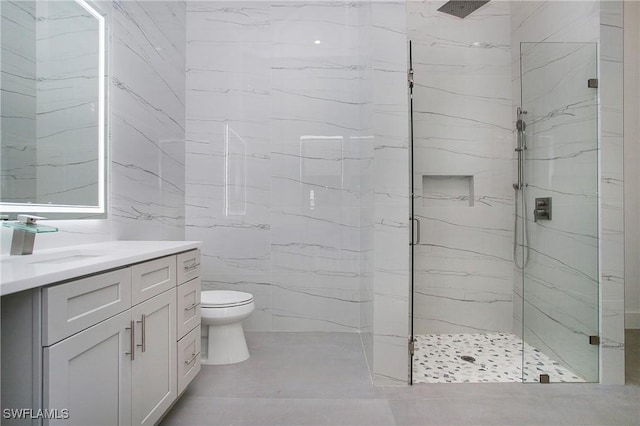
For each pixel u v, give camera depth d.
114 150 1.99
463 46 2.97
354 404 1.82
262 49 2.98
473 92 2.96
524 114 2.58
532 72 2.52
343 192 2.96
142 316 1.36
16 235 1.31
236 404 1.82
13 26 1.38
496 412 1.75
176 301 1.68
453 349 2.64
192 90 2.96
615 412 1.75
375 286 2.04
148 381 1.41
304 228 2.97
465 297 2.99
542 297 2.31
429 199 2.98
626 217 3.08
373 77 2.06
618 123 2.08
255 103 2.97
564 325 2.19
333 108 2.97
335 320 2.98
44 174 1.52
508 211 2.98
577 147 2.19
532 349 2.34
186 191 2.95
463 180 3.00
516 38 2.90
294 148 2.97
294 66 2.97
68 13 1.65
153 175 2.44
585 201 2.14
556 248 2.26
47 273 0.91
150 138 2.40
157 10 2.49
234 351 2.34
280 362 2.34
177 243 1.85
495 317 2.99
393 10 2.06
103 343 1.14
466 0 2.79
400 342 2.04
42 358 0.91
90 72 1.79
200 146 2.96
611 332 2.06
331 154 2.96
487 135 2.97
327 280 2.97
